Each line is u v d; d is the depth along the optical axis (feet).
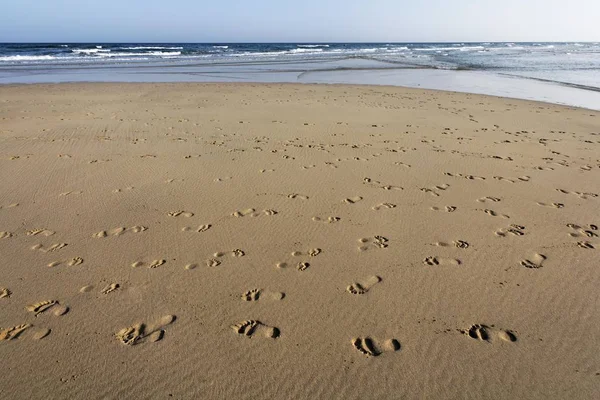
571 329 8.64
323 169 18.42
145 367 7.72
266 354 8.04
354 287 10.13
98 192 15.79
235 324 8.86
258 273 10.71
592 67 82.23
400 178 17.38
